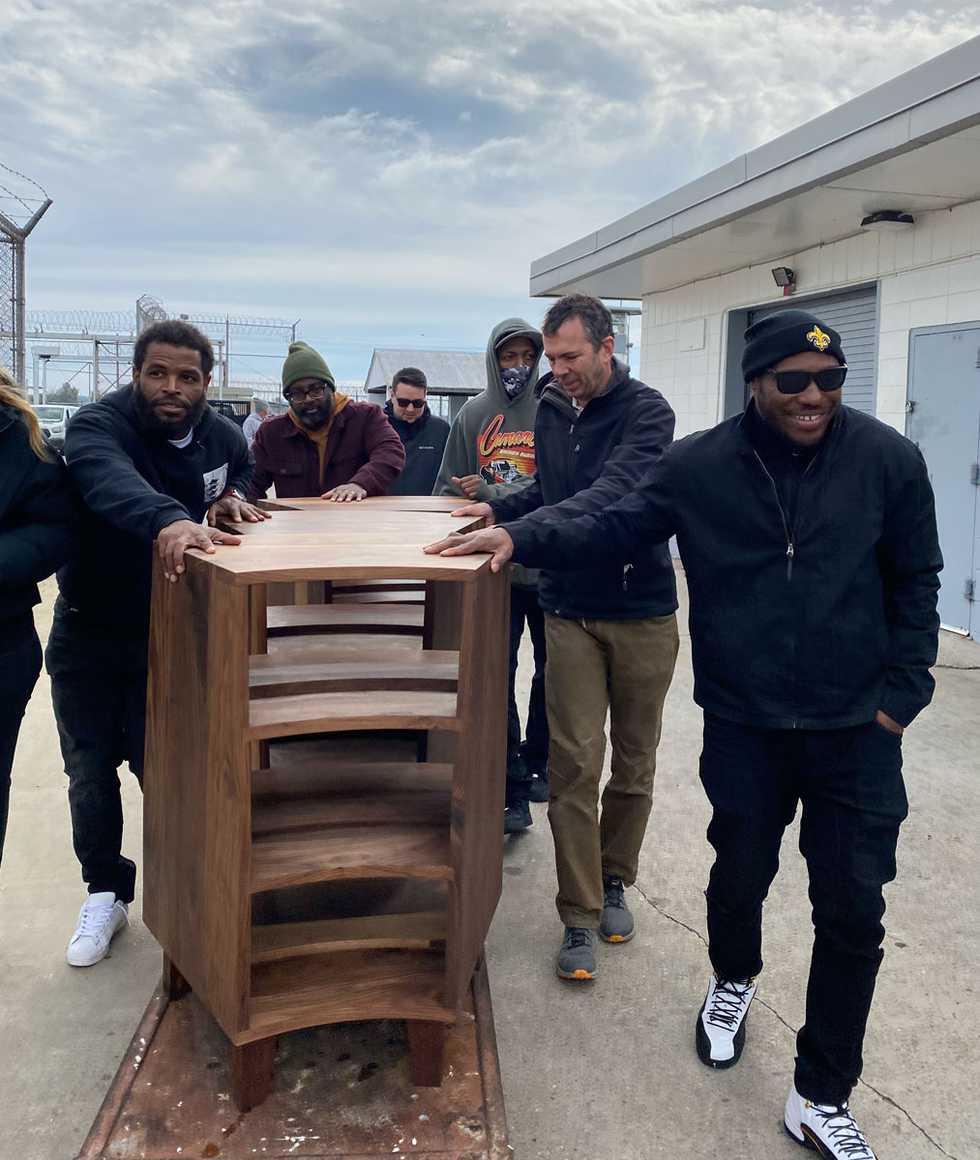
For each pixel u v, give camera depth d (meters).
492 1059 2.05
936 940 2.76
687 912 2.94
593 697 2.58
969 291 5.93
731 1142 2.02
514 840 3.43
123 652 2.53
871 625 1.89
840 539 1.87
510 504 2.87
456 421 3.73
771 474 1.92
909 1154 1.99
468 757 1.80
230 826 1.74
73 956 2.60
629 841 2.80
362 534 2.18
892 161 5.09
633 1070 2.24
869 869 1.90
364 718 1.77
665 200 7.00
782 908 2.94
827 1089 1.95
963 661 5.63
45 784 3.84
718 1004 2.29
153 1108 1.89
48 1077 2.19
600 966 2.66
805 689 1.91
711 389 8.58
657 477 2.10
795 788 2.06
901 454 1.87
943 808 3.64
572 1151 1.98
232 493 2.73
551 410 2.79
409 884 2.16
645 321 9.63
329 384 3.65
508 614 2.33
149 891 2.15
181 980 2.21
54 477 2.16
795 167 5.62
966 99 4.43
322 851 1.85
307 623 2.40
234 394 22.31
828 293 7.23
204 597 1.78
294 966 1.97
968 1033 2.36
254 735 1.71
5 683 2.08
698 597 2.06
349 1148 1.80
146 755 2.13
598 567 2.48
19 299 8.36
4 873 3.12
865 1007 1.93
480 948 2.12
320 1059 2.06
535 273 9.50
